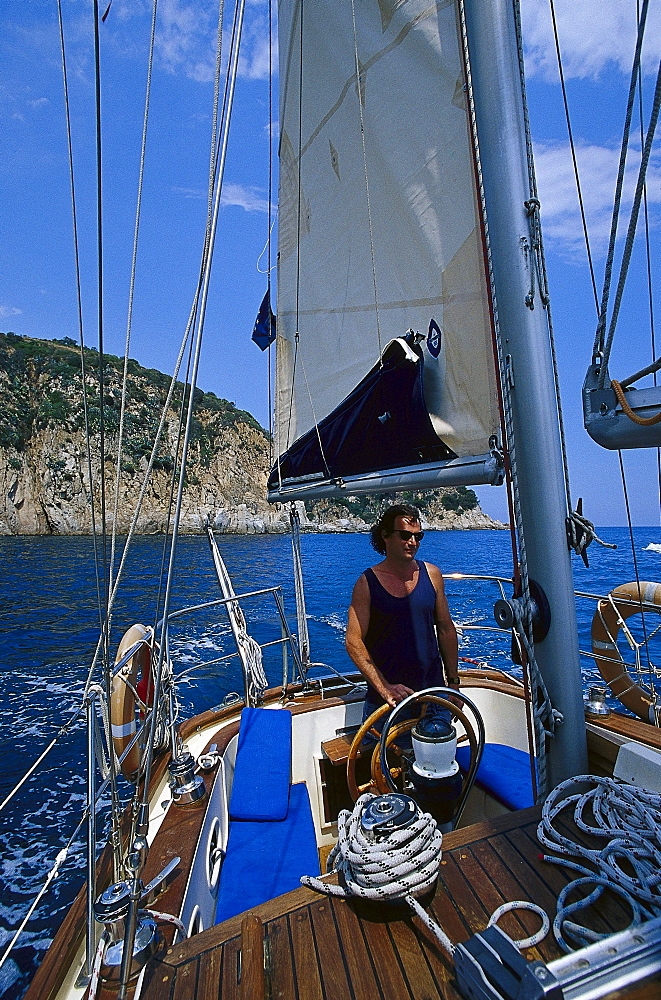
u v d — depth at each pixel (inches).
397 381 88.0
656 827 43.2
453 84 76.9
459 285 78.0
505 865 44.8
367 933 39.3
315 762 106.1
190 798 74.4
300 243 137.1
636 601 93.1
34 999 44.6
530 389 57.3
